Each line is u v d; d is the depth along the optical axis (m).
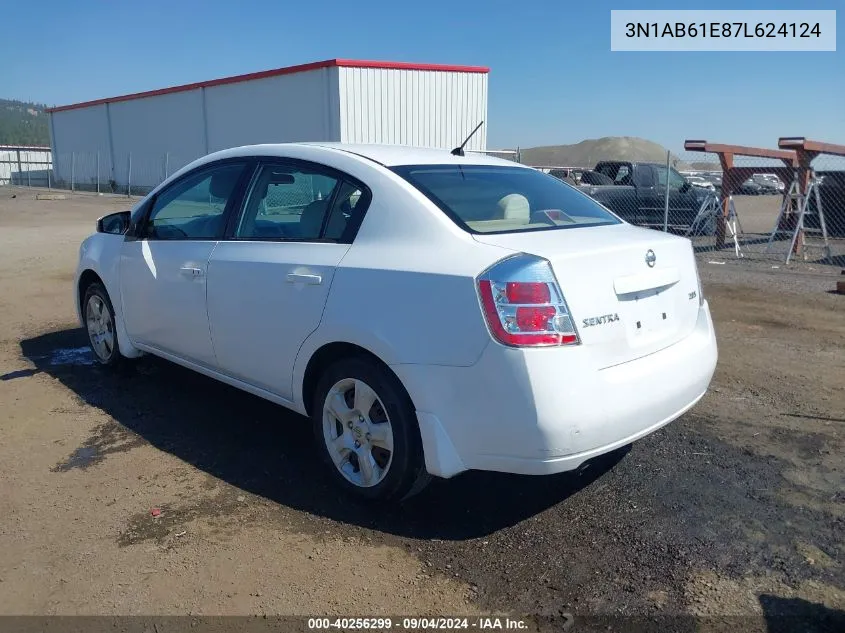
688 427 4.45
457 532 3.25
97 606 2.71
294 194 3.83
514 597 2.79
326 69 22.20
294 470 3.85
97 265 5.20
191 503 3.48
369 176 3.51
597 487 3.67
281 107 24.72
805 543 3.15
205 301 4.13
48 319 7.25
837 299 8.57
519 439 2.83
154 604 2.73
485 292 2.86
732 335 6.80
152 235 4.76
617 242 3.24
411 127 23.31
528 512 3.43
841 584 2.86
